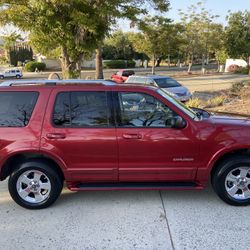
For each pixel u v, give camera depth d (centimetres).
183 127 479
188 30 4494
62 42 1513
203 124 482
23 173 489
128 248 393
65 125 484
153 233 423
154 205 501
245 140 477
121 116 485
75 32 1484
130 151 482
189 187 489
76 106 486
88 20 1409
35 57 7019
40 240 414
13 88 494
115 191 554
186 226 438
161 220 455
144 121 485
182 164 485
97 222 454
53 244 405
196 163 484
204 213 473
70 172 487
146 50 4047
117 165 486
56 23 1426
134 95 487
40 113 485
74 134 479
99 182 500
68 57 1647
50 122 483
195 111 538
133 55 7825
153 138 479
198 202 509
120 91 488
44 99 488
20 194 493
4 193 561
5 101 493
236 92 1714
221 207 491
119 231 430
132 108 486
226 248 389
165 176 490
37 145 479
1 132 482
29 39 1623
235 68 5144
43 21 1423
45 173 488
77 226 445
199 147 480
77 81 521
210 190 554
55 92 489
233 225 439
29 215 479
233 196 490
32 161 489
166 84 1803
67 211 488
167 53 4181
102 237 417
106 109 485
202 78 3981
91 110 486
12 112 490
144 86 499
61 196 540
